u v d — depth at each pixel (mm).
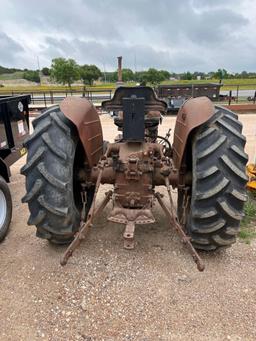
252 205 4055
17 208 4422
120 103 3738
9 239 3588
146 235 3545
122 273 2918
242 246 3328
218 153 2828
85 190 3430
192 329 2344
